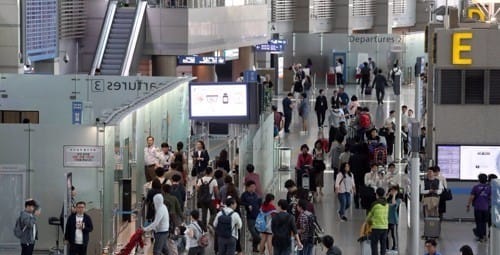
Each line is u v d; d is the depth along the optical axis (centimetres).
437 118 2703
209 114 3103
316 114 4678
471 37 2680
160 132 2956
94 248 2153
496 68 2683
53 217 2203
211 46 4659
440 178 2555
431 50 3100
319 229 2153
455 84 2694
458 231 2603
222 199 2278
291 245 2089
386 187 2612
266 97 3784
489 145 2694
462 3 3709
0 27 3741
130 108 2531
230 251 2100
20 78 3158
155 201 2100
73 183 2200
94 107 3169
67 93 3158
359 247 2422
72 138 2195
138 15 4347
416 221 2006
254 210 2259
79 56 4503
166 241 2139
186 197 2453
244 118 3086
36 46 3912
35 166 2214
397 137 3453
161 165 2623
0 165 2211
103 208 2195
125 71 4150
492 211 1742
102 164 2195
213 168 2716
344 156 2936
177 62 4497
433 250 1797
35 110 3072
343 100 4150
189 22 4419
